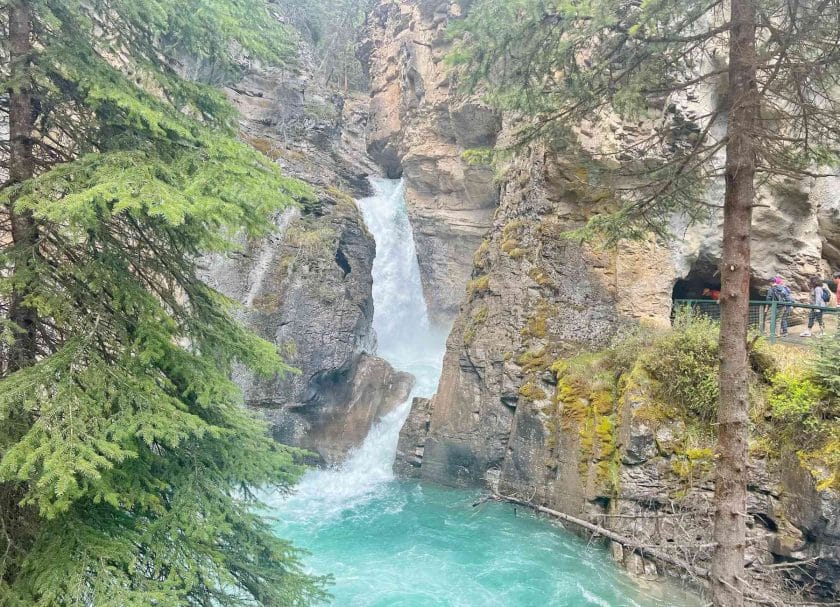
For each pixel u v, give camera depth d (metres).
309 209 20.80
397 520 13.73
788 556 8.67
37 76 5.28
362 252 22.00
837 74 6.04
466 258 26.31
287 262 19.03
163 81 6.13
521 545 11.58
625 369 12.38
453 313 26.48
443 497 15.00
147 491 5.41
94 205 4.98
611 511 11.04
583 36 6.86
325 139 28.20
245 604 6.09
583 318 14.57
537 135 7.73
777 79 6.12
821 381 9.23
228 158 5.75
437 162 25.91
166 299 6.47
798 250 15.77
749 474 9.39
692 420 10.58
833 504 8.11
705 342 10.91
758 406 9.73
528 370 14.29
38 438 4.43
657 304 14.61
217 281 18.08
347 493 16.06
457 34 7.35
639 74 6.88
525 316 14.91
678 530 9.75
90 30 5.90
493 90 7.77
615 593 9.52
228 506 5.85
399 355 24.67
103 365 5.22
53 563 4.50
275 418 17.92
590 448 11.92
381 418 19.02
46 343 5.99
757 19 6.14
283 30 7.06
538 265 15.01
